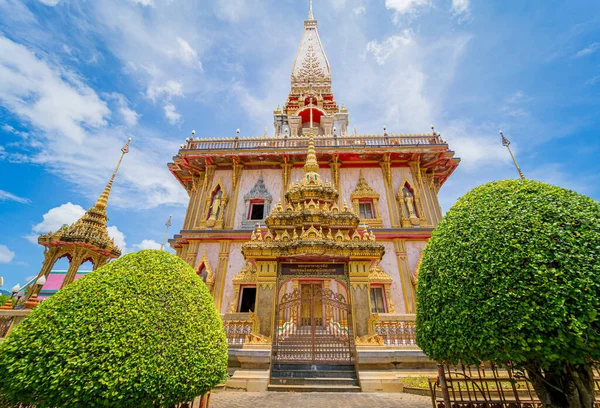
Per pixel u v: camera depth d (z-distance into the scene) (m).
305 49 38.12
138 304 4.14
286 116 30.11
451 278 4.62
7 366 3.42
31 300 10.10
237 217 18.50
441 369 5.07
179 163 19.88
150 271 4.73
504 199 4.98
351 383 8.23
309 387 8.01
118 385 3.42
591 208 4.32
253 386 8.06
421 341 5.08
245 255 10.28
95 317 3.82
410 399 7.01
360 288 9.87
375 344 9.02
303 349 9.67
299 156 19.28
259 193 18.97
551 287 3.62
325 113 28.25
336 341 10.12
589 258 3.72
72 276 17.80
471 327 4.07
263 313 9.59
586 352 3.34
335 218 11.70
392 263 16.47
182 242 17.89
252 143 19.88
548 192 4.77
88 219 19.31
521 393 6.54
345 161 19.70
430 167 19.94
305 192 13.23
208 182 19.70
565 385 3.96
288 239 10.66
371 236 11.03
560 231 4.07
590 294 3.46
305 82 32.72
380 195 18.72
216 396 7.41
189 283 5.05
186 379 4.02
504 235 4.37
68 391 3.28
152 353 3.81
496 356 3.80
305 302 13.91
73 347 3.53
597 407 5.16
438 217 18.56
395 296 15.60
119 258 4.94
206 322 4.82
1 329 9.05
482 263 4.32
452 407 5.02
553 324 3.45
